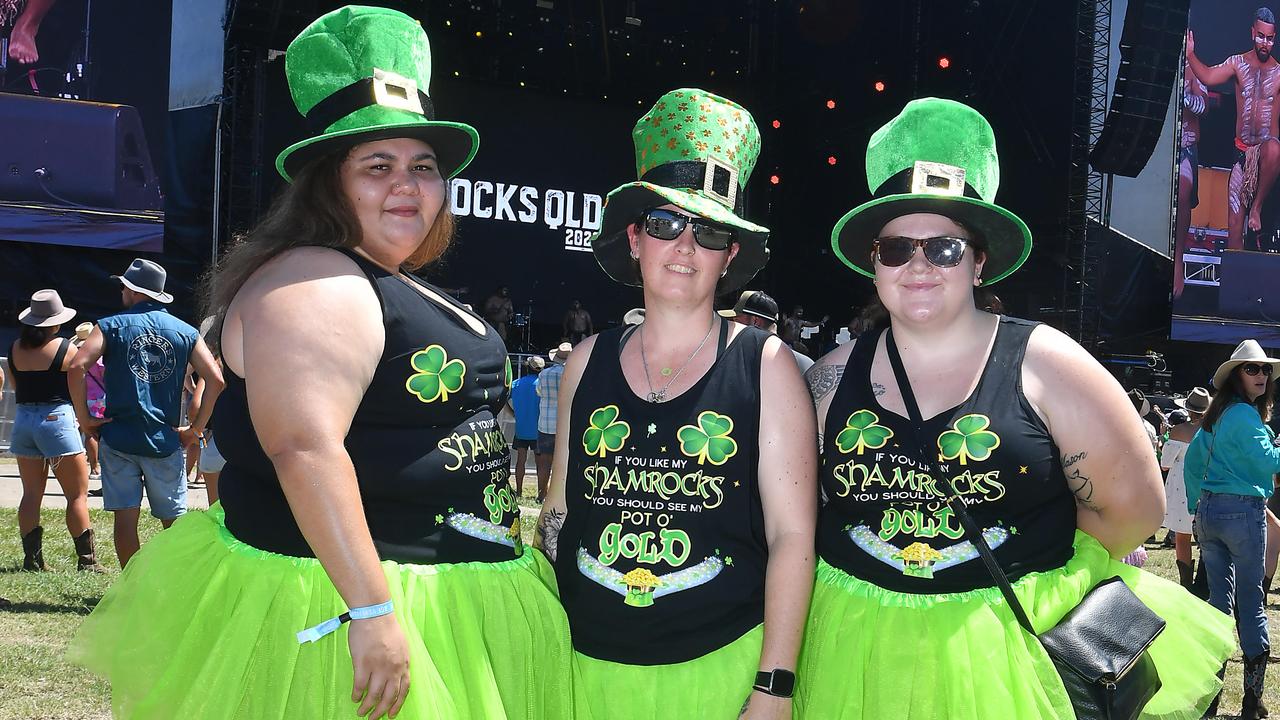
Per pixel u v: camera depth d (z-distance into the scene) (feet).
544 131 64.18
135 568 7.09
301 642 6.12
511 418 41.09
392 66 6.90
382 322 6.56
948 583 7.50
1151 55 52.80
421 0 59.52
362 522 6.02
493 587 6.98
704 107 8.03
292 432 5.94
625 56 65.21
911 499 7.64
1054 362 7.66
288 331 6.06
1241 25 56.70
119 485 18.90
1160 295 56.95
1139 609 7.67
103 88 48.52
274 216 6.85
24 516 20.93
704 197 7.89
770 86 69.21
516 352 61.93
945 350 7.85
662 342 8.00
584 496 7.97
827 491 8.08
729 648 7.46
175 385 19.10
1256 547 17.21
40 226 47.37
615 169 65.87
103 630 6.98
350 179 6.89
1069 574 7.77
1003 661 7.22
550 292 63.72
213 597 6.57
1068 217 55.98
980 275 8.39
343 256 6.60
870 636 7.56
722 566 7.57
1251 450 17.25
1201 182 56.90
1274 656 20.53
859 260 8.79
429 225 7.16
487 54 62.85
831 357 8.41
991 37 58.90
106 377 18.65
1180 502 23.94
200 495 31.78
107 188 48.57
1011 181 59.67
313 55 6.86
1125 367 56.75
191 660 6.48
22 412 20.66
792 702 7.49
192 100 50.29
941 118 7.86
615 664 7.57
